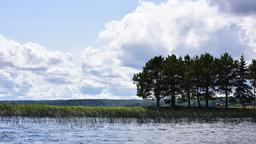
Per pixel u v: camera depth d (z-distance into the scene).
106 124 60.09
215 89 98.31
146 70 98.56
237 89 98.69
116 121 65.44
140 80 98.44
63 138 40.47
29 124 55.75
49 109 69.38
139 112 76.50
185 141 39.44
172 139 41.16
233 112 87.06
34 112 68.31
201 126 60.38
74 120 63.62
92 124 58.84
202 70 97.12
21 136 41.16
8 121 59.16
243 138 42.56
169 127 57.34
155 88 97.69
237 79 99.44
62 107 73.50
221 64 98.19
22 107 70.06
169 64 97.69
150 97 99.50
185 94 99.19
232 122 70.75
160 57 98.88
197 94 98.00
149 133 47.41
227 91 98.94
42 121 60.62
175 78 98.25
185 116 80.31
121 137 42.44
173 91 98.38
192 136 44.34
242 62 99.38
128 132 48.25
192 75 97.31
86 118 68.56
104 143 37.16
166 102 100.19
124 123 63.16
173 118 76.56
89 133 46.12
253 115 88.75
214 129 54.62
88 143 37.00
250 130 53.47
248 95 98.50
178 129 53.97
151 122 67.31
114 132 47.94
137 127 56.25
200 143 37.91
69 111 70.31
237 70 99.44
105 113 72.75
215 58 100.12
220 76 98.62
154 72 98.56
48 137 41.00
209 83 97.75
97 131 48.75
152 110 80.81
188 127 57.91
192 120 74.19
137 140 39.88
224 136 44.56
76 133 45.72
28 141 37.38
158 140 40.12
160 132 49.00
